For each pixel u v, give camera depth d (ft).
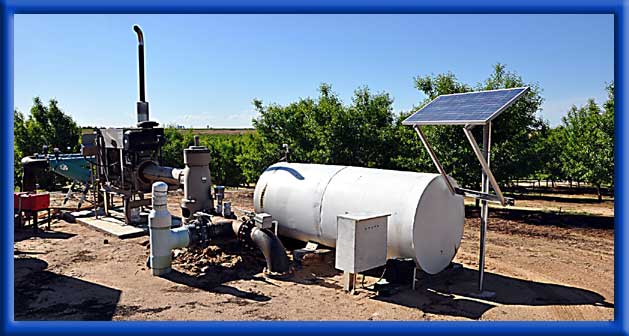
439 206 28.19
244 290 26.78
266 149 65.87
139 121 43.42
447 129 51.49
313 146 62.95
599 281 28.58
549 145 57.52
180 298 25.49
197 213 32.01
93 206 51.01
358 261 25.54
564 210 55.57
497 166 50.55
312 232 32.12
